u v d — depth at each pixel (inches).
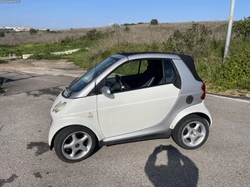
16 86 316.5
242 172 108.3
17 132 161.2
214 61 338.3
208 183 101.3
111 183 103.3
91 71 135.0
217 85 271.0
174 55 130.3
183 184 101.3
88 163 119.5
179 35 451.5
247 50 327.6
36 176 109.3
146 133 125.6
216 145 134.7
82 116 113.8
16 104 229.6
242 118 175.2
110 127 119.7
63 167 116.5
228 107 201.2
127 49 479.8
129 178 106.4
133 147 134.6
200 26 492.7
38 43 1482.5
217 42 422.6
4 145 141.6
